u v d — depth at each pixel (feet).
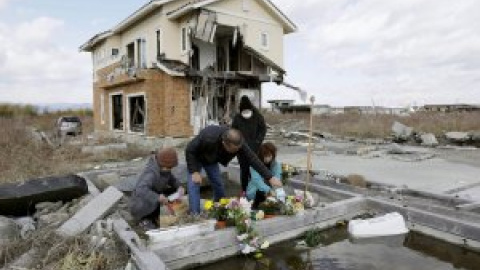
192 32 55.77
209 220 15.98
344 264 14.78
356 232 16.99
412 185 25.94
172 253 14.19
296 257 15.52
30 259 13.44
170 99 56.54
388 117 94.32
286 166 26.81
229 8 59.26
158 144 56.49
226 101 62.39
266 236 16.38
